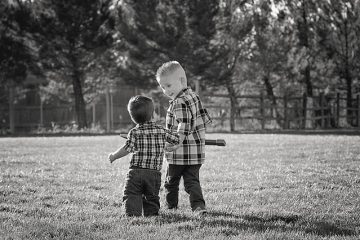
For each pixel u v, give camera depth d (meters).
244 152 14.06
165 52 30.39
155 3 30.30
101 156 13.08
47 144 17.36
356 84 39.19
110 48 29.38
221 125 32.06
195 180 6.38
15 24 28.16
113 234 4.95
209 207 6.59
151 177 6.05
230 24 33.78
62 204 6.78
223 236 4.88
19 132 29.17
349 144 16.73
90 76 31.39
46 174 9.53
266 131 29.34
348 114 37.53
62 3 27.34
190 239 4.77
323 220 5.82
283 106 34.47
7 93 30.20
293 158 12.48
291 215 6.02
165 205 6.70
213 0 30.81
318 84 38.50
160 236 4.86
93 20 28.02
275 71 36.56
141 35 30.28
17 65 27.86
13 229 5.16
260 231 5.18
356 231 5.25
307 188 8.05
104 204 6.81
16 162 11.59
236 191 7.75
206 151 14.50
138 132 6.05
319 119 35.31
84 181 8.71
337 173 9.69
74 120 30.20
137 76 30.45
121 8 31.66
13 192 7.59
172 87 6.32
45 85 30.23
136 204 5.97
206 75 31.22
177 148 6.23
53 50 27.75
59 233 5.07
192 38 30.19
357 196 7.44
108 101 29.66
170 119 6.35
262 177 9.18
